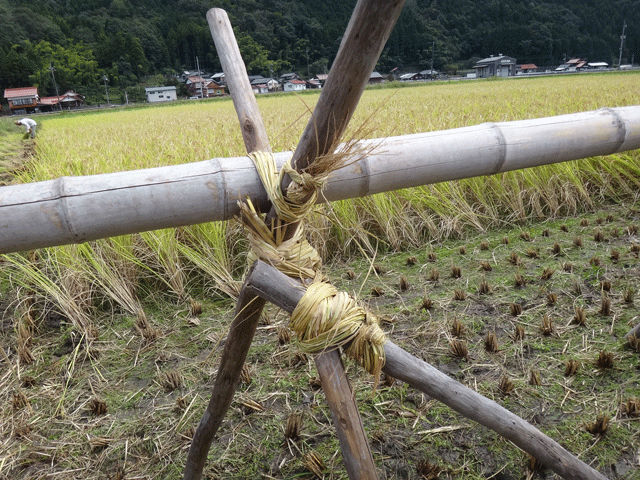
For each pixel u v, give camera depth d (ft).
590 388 6.33
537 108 22.30
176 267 10.57
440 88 96.17
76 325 8.93
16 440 6.40
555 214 13.11
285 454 5.74
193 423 6.39
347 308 3.14
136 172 3.69
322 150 2.89
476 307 8.61
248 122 4.07
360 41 2.32
